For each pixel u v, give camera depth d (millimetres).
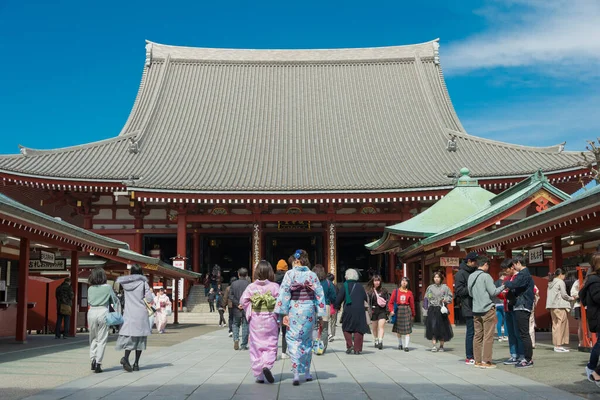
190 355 18094
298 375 11938
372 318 20312
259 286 12500
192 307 49656
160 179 51031
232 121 62656
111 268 32000
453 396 10461
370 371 13977
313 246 63375
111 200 53750
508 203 26703
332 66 69812
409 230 31766
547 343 20688
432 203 53406
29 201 54344
